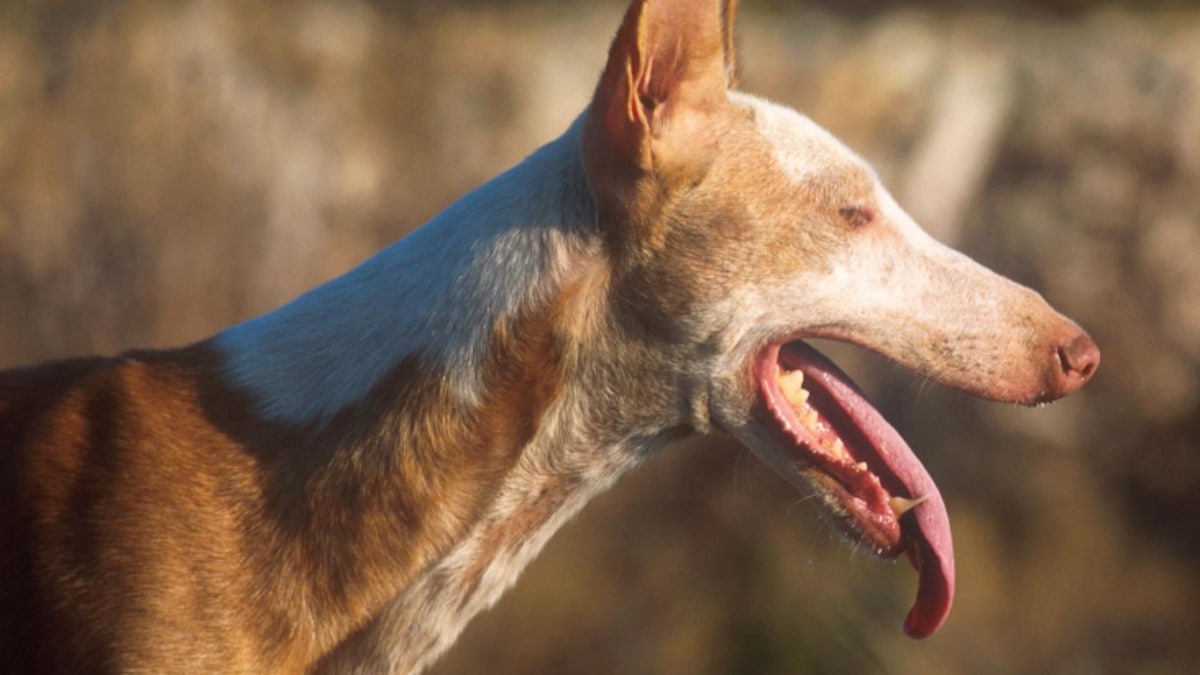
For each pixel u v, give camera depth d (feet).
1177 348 54.13
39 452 19.20
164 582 18.67
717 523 44.70
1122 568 50.83
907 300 20.63
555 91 55.98
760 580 41.70
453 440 19.57
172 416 19.72
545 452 20.01
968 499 51.29
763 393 20.49
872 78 56.90
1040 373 20.77
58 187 52.85
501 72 56.13
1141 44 59.26
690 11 19.56
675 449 45.70
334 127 54.24
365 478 19.44
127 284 51.88
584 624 44.34
